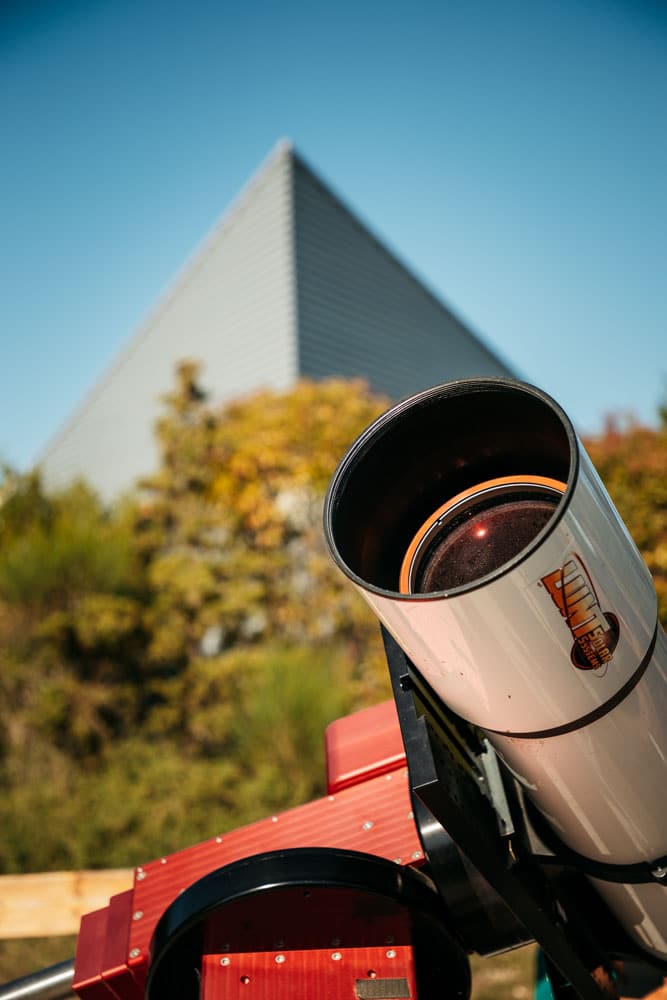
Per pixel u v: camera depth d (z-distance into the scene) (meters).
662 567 4.20
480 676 1.22
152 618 6.98
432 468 1.50
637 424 4.80
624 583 1.24
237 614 7.43
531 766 1.34
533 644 1.18
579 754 1.30
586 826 1.41
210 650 7.56
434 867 1.61
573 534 1.15
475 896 1.62
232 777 5.69
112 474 13.91
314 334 11.62
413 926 1.63
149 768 5.82
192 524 7.78
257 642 7.52
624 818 1.38
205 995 1.57
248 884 1.52
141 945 1.73
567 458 1.38
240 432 7.93
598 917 1.72
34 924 3.30
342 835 1.79
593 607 1.19
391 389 12.69
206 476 7.87
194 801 5.44
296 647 7.03
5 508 7.50
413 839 1.74
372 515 1.49
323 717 5.79
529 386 1.30
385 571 1.50
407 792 1.84
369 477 1.46
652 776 1.33
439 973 1.81
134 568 7.35
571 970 1.57
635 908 1.58
